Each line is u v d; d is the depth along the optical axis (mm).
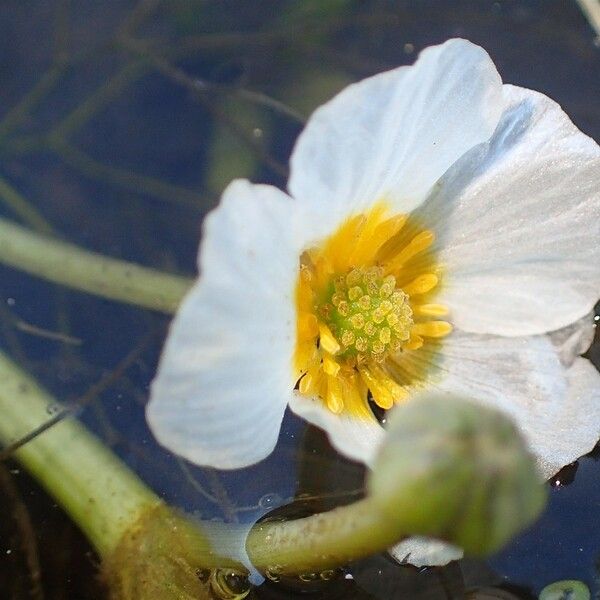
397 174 107
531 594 108
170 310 124
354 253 110
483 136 108
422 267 113
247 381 102
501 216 111
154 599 107
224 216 99
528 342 112
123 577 109
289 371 106
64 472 112
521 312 112
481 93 105
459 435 92
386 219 110
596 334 117
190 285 124
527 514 93
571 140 109
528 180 110
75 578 110
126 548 109
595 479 113
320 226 106
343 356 111
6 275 128
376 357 111
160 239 132
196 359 99
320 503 111
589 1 132
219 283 98
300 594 108
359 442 106
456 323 113
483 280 112
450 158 108
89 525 110
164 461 114
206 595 108
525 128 110
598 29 132
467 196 111
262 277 101
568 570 109
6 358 119
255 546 105
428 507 92
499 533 93
